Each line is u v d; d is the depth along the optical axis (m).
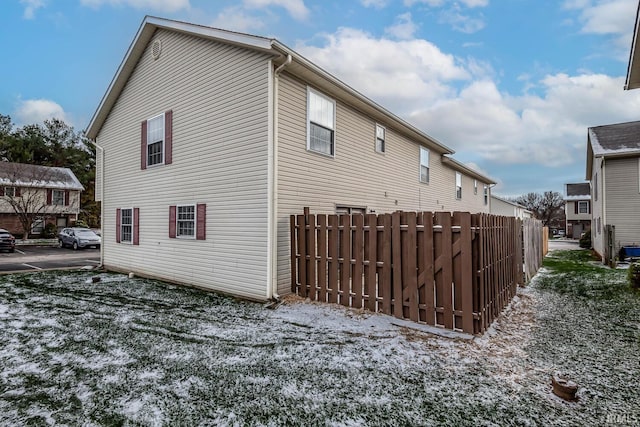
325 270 6.15
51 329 4.95
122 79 10.28
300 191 7.27
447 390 3.13
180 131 8.48
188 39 8.28
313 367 3.63
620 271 9.95
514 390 3.13
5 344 4.35
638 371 3.54
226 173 7.32
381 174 10.50
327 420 2.67
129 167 10.28
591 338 4.55
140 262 9.77
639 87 7.70
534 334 4.71
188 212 8.31
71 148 38.38
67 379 3.38
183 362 3.78
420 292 5.00
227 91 7.32
